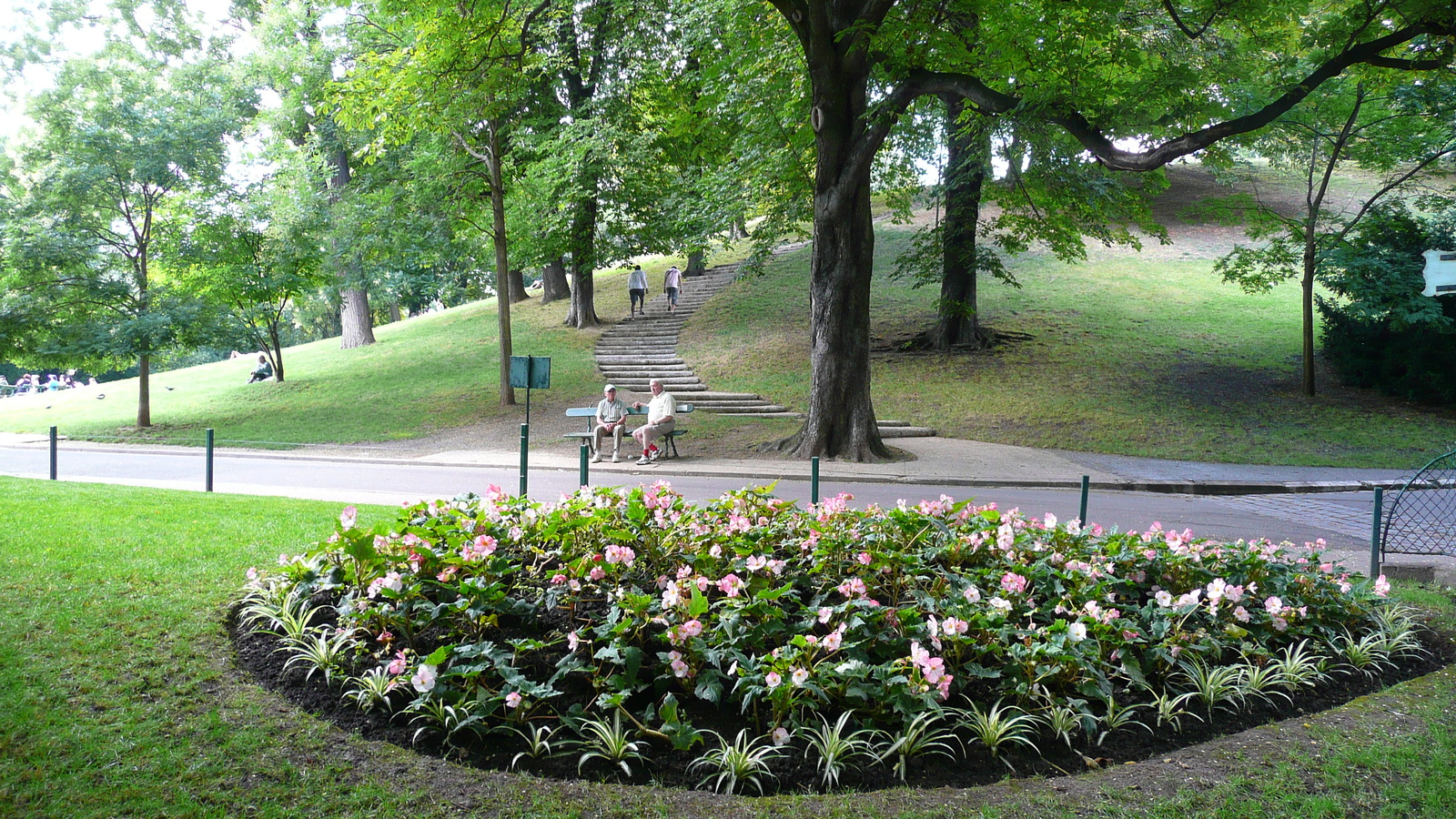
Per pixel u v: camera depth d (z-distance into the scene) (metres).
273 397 27.67
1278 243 23.52
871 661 4.63
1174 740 4.34
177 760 3.70
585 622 5.14
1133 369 24.30
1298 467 17.12
